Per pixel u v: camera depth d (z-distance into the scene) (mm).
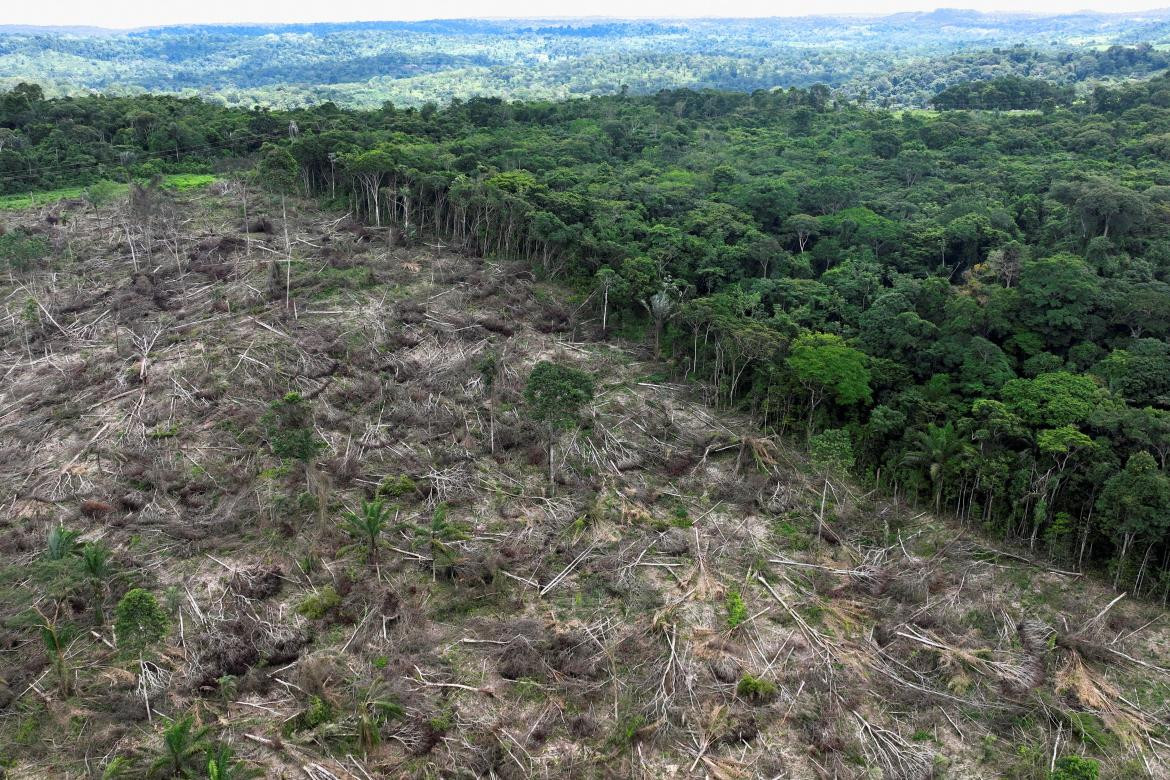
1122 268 55875
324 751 25672
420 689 28078
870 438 42688
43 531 34875
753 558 35719
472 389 47125
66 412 43375
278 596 32281
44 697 27234
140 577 32562
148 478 38562
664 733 26672
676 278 59500
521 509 38188
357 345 51688
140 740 25844
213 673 28188
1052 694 28859
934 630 31703
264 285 58469
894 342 47781
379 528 33594
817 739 26703
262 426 41938
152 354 49344
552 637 30500
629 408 47625
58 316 54531
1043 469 37219
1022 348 46906
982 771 26156
